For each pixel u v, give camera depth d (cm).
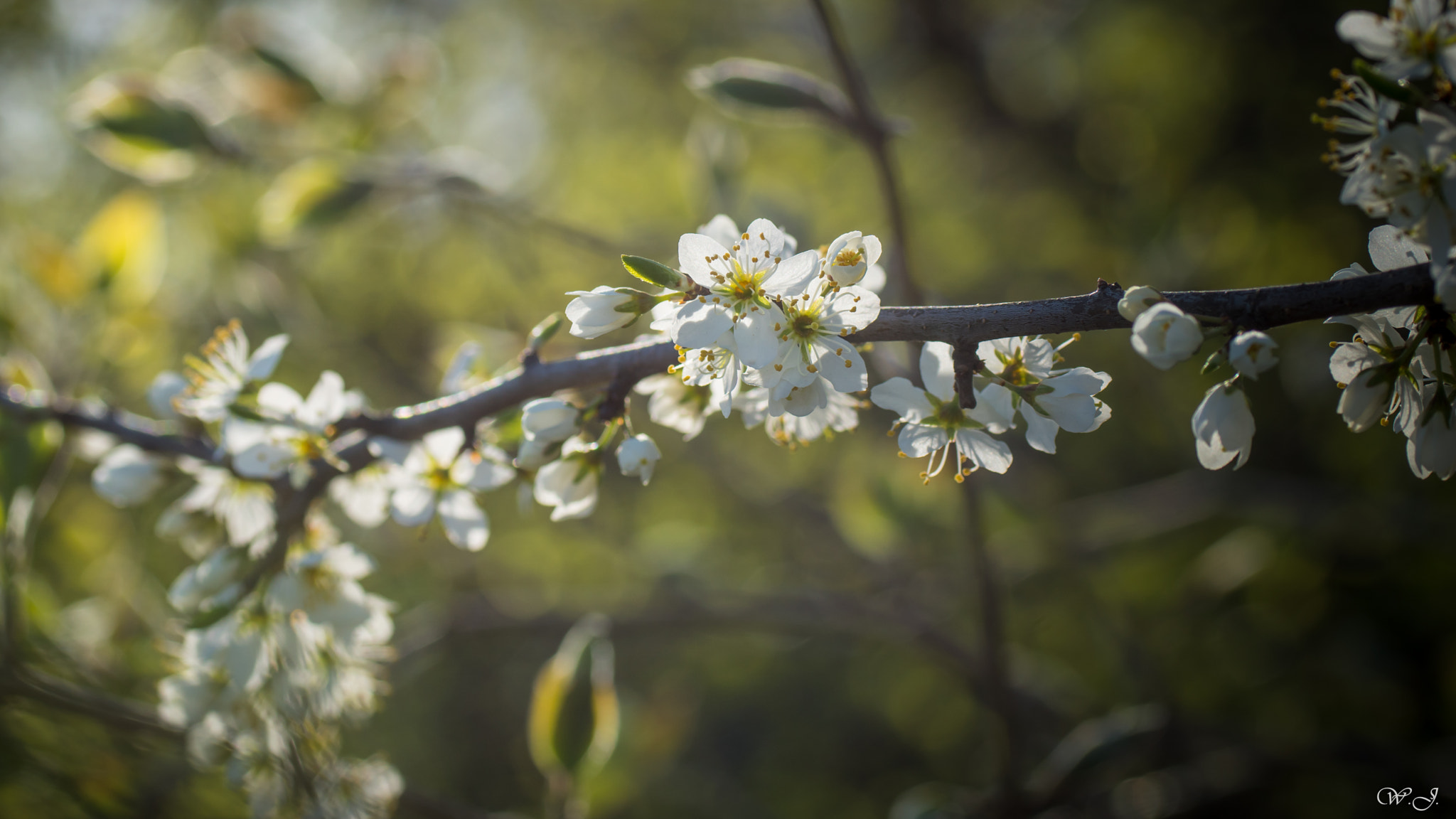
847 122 284
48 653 278
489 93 884
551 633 452
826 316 145
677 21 972
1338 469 576
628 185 795
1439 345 142
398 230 561
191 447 202
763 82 284
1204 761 402
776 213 333
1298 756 382
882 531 379
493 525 540
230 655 189
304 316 452
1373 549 525
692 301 142
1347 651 521
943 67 1006
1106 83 845
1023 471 499
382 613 196
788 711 623
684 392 172
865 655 598
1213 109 737
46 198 572
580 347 373
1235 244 563
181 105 303
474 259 583
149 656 319
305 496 186
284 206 329
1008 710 305
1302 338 532
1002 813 311
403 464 176
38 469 217
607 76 967
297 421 183
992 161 948
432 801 264
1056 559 400
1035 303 141
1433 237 130
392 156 385
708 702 613
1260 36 726
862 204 756
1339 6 691
